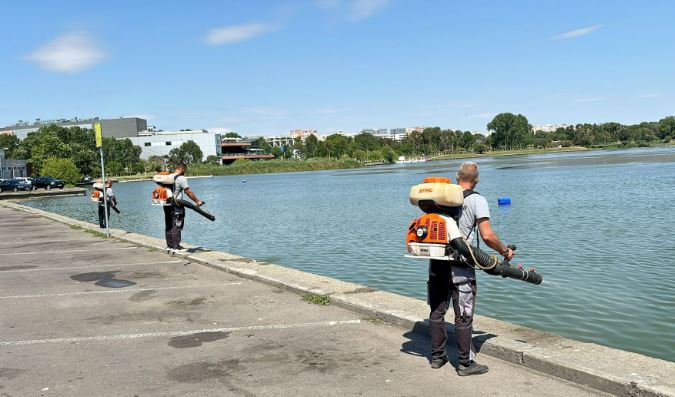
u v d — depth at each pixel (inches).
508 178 2603.3
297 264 639.1
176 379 228.1
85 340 284.2
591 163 3996.1
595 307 406.6
